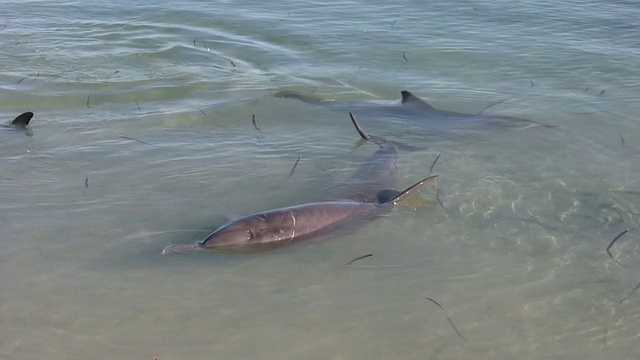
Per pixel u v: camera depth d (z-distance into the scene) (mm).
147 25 16500
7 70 13266
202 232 7785
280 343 6199
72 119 11117
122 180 8977
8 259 7223
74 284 6887
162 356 5996
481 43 15312
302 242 7598
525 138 10625
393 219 8148
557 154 10062
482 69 13906
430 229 7996
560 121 11320
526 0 18766
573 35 15820
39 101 11875
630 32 15977
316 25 16594
